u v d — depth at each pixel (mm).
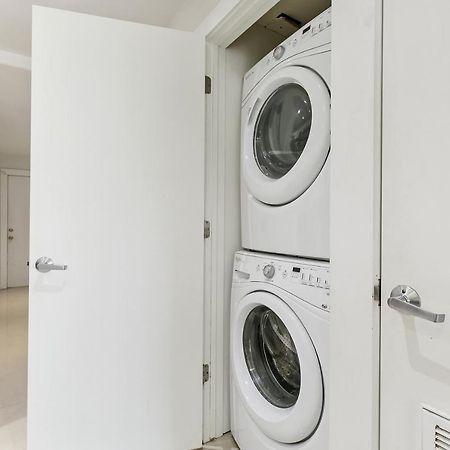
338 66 910
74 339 1381
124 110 1433
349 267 866
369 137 815
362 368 825
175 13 1940
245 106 1575
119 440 1434
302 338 1092
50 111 1344
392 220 772
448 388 662
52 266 1331
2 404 1854
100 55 1402
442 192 679
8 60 2279
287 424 1141
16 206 5629
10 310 3992
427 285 703
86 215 1388
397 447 753
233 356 1482
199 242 1554
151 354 1478
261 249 1404
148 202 1469
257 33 1735
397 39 766
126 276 1441
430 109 700
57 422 1364
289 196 1235
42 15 1338
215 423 1622
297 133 1294
